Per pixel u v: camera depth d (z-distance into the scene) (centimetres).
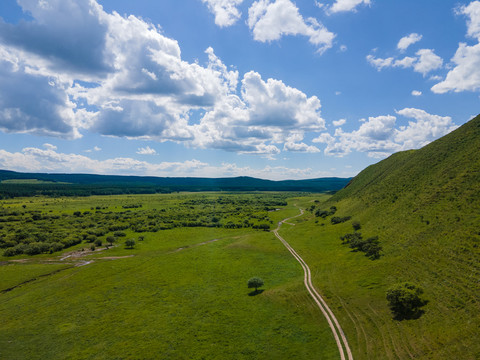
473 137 7819
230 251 8525
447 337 2925
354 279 5088
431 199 6341
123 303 5181
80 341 3984
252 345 3675
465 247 4222
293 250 8175
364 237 7131
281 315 4375
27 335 4200
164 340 3903
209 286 5838
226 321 4325
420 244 5112
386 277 4725
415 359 2841
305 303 4612
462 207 5231
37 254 8775
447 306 3372
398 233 6100
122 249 9388
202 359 3459
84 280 6481
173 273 6762
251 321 4278
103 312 4850
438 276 4009
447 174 6875
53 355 3694
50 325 4469
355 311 4075
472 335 2795
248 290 5509
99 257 8512
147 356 3566
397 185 9081
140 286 6003
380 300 4125
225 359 3434
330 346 3453
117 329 4259
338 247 7419
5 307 5209
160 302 5159
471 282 3538
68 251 9144
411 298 3616
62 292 5822
